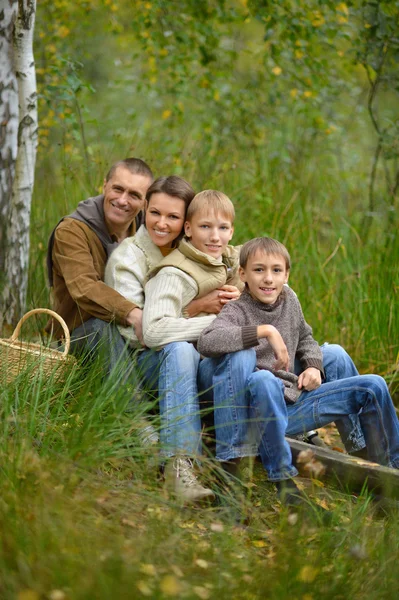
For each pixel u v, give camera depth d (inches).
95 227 201.6
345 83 394.9
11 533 127.3
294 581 129.0
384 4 304.5
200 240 183.8
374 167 327.3
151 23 345.1
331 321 265.3
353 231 305.7
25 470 141.6
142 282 189.2
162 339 175.3
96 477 151.0
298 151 374.3
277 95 370.6
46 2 350.0
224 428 166.1
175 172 315.9
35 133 233.3
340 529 150.3
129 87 434.3
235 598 124.8
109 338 185.0
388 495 158.2
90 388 177.2
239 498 160.2
